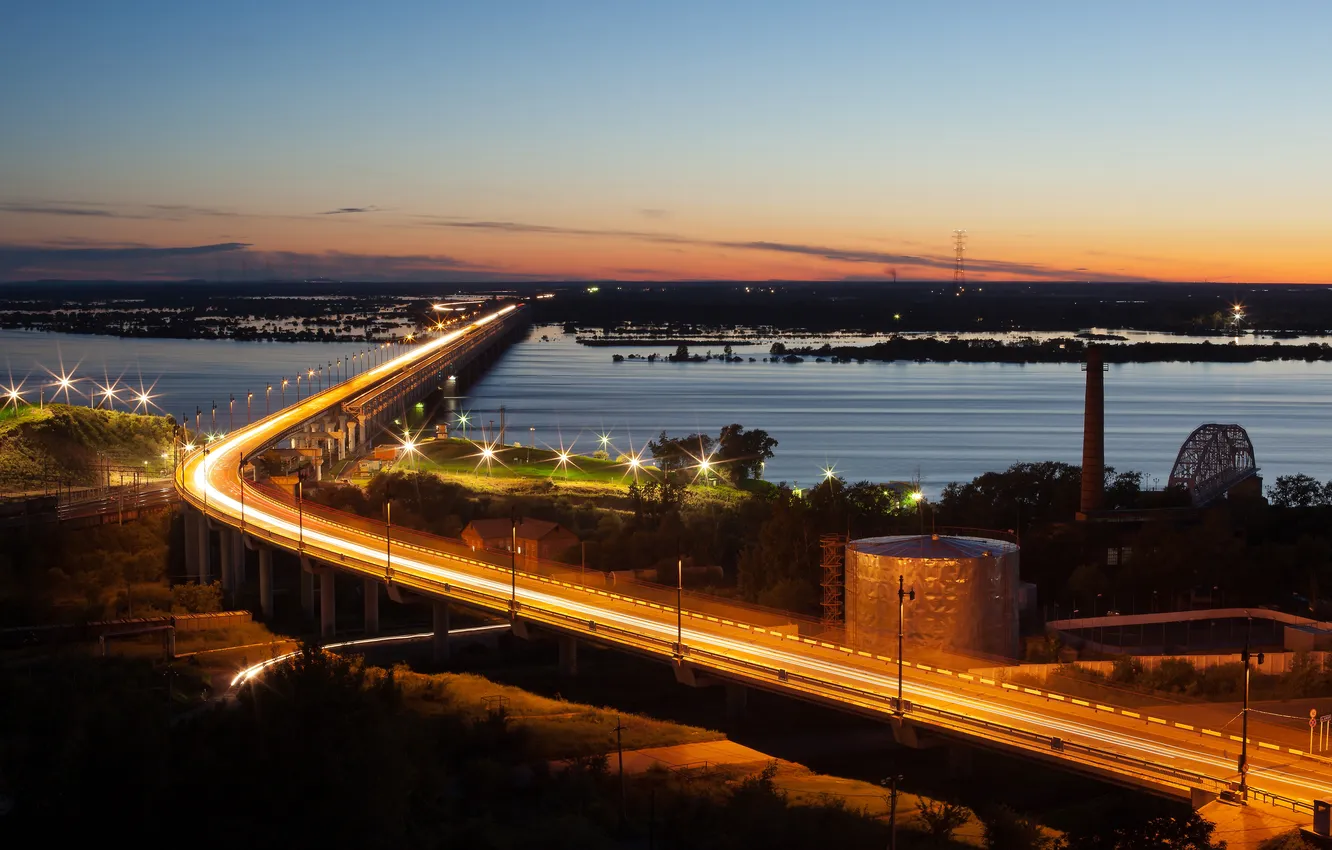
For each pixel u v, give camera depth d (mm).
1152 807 79062
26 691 103500
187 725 84688
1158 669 115125
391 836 74562
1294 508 182375
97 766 73750
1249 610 138625
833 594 136500
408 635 150125
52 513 179500
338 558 151500
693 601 146875
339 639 149125
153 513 189750
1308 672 112875
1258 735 95500
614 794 90062
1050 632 130875
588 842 78438
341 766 75375
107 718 77500
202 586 162500
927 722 91812
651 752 102000
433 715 108188
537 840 78375
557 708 114938
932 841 79438
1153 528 160000
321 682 81875
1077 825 81938
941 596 117938
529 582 145375
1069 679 113375
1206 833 72938
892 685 102312
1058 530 163625
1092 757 82875
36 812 73438
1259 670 117562
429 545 169125
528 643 144250
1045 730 90000
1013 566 120750
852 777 96812
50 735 89812
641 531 180500
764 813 83562
